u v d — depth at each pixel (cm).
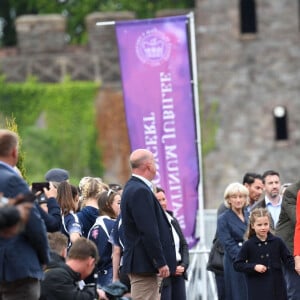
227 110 9744
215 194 9719
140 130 4666
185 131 4647
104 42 9481
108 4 11288
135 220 3434
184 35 4669
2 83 9456
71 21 11312
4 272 2877
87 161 9475
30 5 11412
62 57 9481
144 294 3466
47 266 3030
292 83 9775
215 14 9756
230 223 4075
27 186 2878
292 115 9762
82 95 9475
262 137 9756
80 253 3006
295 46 9769
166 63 4666
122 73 4675
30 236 2859
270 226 4147
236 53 9756
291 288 3944
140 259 3450
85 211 3894
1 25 11681
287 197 4031
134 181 3481
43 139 9438
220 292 4284
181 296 3947
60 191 3731
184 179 4631
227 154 9738
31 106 9456
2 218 2438
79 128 9469
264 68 9769
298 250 3766
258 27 9781
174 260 3506
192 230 4612
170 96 4659
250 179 4575
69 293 2975
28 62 9469
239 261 3788
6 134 2898
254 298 3784
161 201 3966
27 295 2911
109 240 3812
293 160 9762
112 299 2919
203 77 9750
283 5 9769
